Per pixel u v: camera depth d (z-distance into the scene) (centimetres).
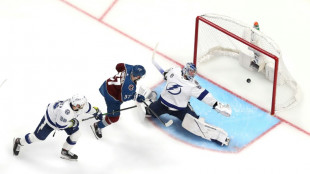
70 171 2683
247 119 2969
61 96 2989
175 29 3459
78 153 2752
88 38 3328
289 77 3112
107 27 3409
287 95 3084
